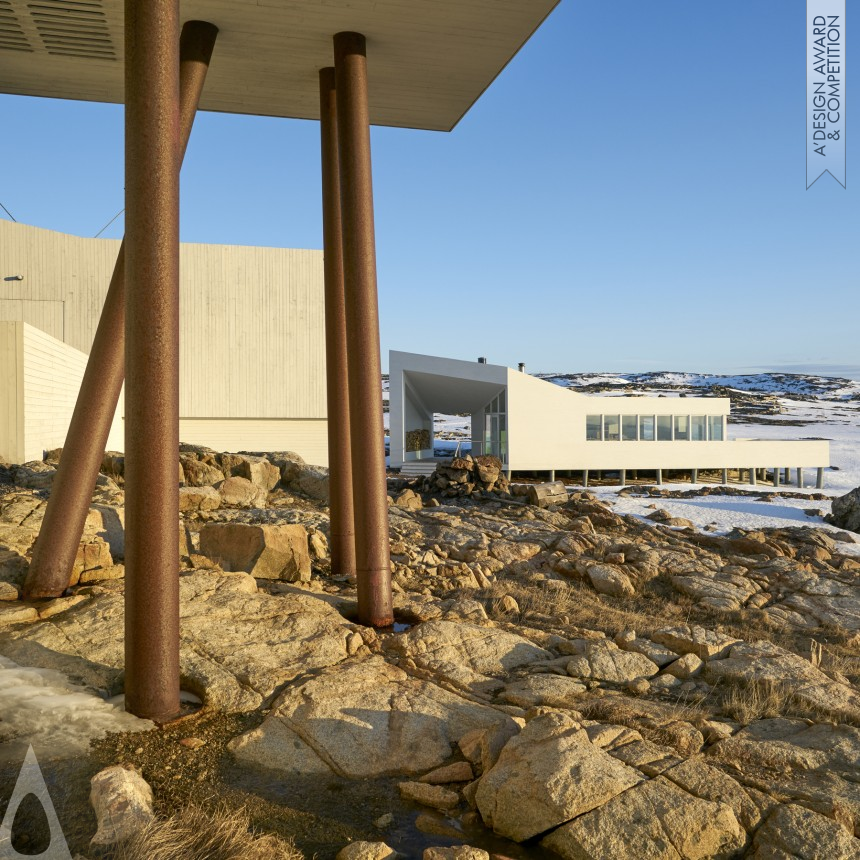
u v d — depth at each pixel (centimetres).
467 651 761
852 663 858
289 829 453
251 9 808
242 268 3303
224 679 639
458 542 1302
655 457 3234
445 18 827
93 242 3150
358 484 848
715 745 552
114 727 557
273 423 3356
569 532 1371
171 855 401
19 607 759
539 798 450
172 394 594
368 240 845
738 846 432
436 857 412
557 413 3153
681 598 1103
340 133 855
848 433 7425
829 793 483
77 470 816
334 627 773
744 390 14812
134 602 582
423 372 3231
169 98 594
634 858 416
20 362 1487
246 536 1007
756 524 1841
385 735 563
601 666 743
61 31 854
